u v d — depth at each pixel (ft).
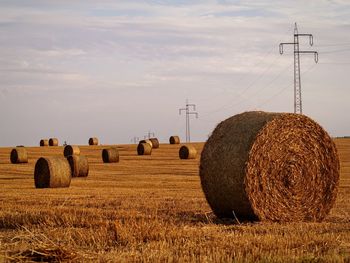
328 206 60.18
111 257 34.30
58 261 33.65
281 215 57.88
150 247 37.70
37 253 34.30
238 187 56.39
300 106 186.91
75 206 65.10
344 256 33.99
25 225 49.93
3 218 53.26
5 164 183.62
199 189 94.68
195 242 39.70
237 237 41.75
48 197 77.56
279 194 57.93
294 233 44.39
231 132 58.59
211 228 46.91
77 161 130.31
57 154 230.89
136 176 132.26
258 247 37.65
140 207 64.39
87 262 33.37
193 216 58.18
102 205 66.39
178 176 131.75
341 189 91.20
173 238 41.45
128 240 40.19
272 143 57.57
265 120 58.08
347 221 58.23
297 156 59.00
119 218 53.01
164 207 64.85
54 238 41.96
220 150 58.13
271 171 57.47
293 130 58.54
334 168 60.59
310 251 36.45
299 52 190.60
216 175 58.03
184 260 33.45
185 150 203.00
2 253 35.42
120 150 256.73
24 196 79.36
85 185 105.91
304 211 59.06
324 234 43.06
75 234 42.86
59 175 101.71
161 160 197.57
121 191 89.76
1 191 91.56
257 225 51.70
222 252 35.40
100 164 179.42
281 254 34.94
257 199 56.70
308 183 59.41
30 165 178.91
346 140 304.71
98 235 41.70
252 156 56.39
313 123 59.98
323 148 60.18
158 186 102.27
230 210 58.23
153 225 44.34
